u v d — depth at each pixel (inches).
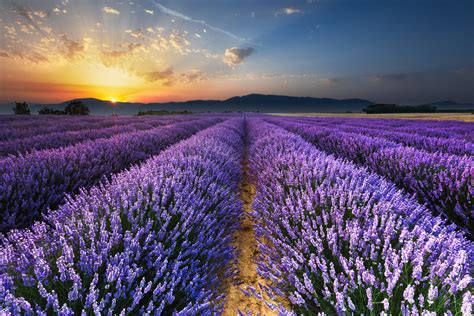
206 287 72.4
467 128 481.4
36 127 423.2
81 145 208.5
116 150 212.2
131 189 98.1
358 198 88.7
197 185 121.0
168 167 133.0
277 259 79.1
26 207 105.3
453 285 44.3
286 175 137.1
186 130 483.2
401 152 187.8
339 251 64.3
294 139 280.1
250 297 77.9
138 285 57.2
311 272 62.5
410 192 145.5
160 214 82.6
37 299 48.6
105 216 72.5
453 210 111.0
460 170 134.4
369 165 203.2
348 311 48.9
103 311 48.3
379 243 62.1
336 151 277.0
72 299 44.3
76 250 63.6
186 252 68.6
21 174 125.6
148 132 358.3
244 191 196.2
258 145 275.9
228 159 200.1
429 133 405.1
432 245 56.8
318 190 99.3
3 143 226.2
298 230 87.3
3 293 42.2
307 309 57.1
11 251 58.3
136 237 62.7
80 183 142.6
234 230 112.3
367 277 49.6
